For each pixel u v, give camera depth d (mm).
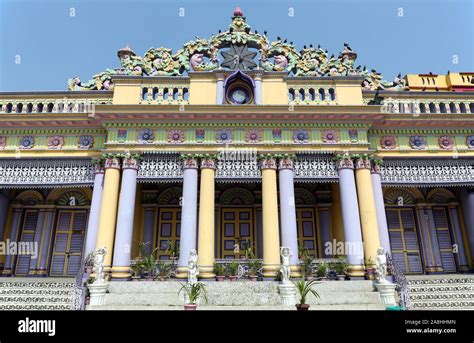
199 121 15352
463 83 18578
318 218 18453
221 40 16781
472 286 12594
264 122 15445
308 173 15180
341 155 15078
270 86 16125
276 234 14000
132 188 14547
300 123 15477
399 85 17359
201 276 13414
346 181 14734
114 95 15867
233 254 17734
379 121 15828
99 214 14625
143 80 16141
